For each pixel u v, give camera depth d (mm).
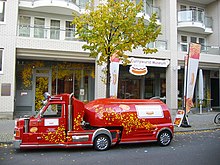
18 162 6430
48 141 7504
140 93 21125
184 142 9375
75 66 18656
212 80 24219
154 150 8000
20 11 17016
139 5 10945
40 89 17766
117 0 11055
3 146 8383
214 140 9789
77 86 18766
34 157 6980
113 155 7289
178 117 13148
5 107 14320
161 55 18625
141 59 17312
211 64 21172
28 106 17406
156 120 8633
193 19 21312
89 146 7895
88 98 18984
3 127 11602
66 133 7660
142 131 8383
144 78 21312
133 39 10547
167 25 19594
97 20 10289
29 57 16281
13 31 14766
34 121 7488
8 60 14547
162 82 21906
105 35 10461
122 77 20578
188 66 13336
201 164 6258
